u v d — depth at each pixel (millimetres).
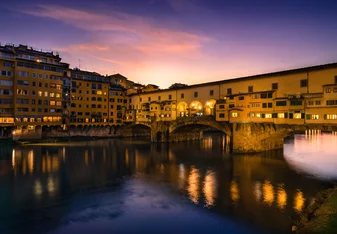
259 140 59375
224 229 22406
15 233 21734
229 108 60156
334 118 43188
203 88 70188
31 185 34781
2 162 48719
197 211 26281
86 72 95875
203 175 40688
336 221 20328
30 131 76188
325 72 45125
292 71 49812
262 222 23531
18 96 71438
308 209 25188
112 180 37844
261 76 55500
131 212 26141
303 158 53781
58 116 80875
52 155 57031
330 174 40750
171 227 22891
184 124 74312
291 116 49094
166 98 83562
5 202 28641
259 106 54719
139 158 55594
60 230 22312
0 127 70125
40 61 76500
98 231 22188
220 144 79938
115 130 101000
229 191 32500
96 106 94312
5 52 69125
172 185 35250
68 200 29391
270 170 43656
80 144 76500
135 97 98250
